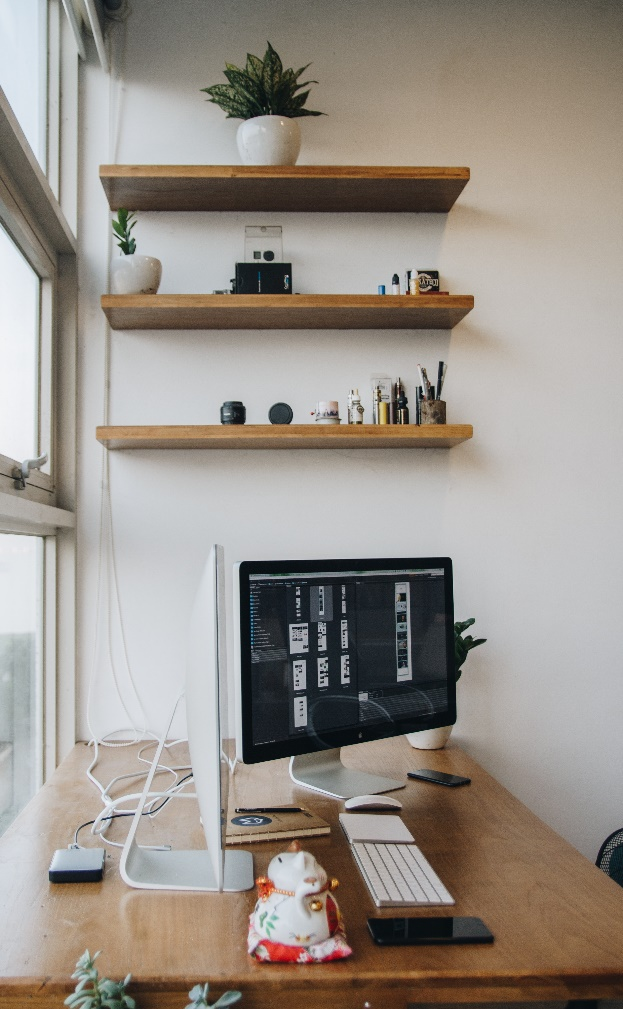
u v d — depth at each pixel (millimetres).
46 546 1973
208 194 1974
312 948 938
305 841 1311
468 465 2111
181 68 2092
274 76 1892
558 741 2102
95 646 2006
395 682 1622
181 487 2041
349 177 1883
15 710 1770
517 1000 918
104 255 2057
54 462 1983
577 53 2166
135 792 1571
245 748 1394
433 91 2146
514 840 1308
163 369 2057
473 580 2104
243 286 1953
